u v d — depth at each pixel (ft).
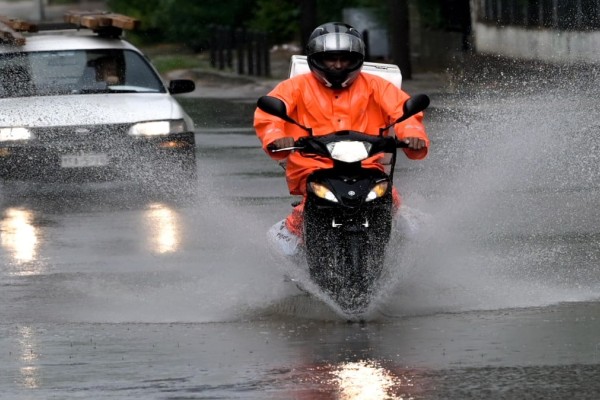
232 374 54.19
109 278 77.97
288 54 339.57
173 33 376.07
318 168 65.05
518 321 63.00
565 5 217.77
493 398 49.73
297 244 67.10
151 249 87.92
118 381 53.62
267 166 133.39
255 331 62.59
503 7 255.91
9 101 121.19
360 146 61.87
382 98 67.21
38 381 53.98
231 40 316.81
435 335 60.49
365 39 285.64
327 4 312.71
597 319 62.95
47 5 483.51
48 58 127.54
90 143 116.88
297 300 68.90
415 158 65.62
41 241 92.68
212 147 153.28
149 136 117.91
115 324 65.05
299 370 54.54
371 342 59.47
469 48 267.80
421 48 290.97
